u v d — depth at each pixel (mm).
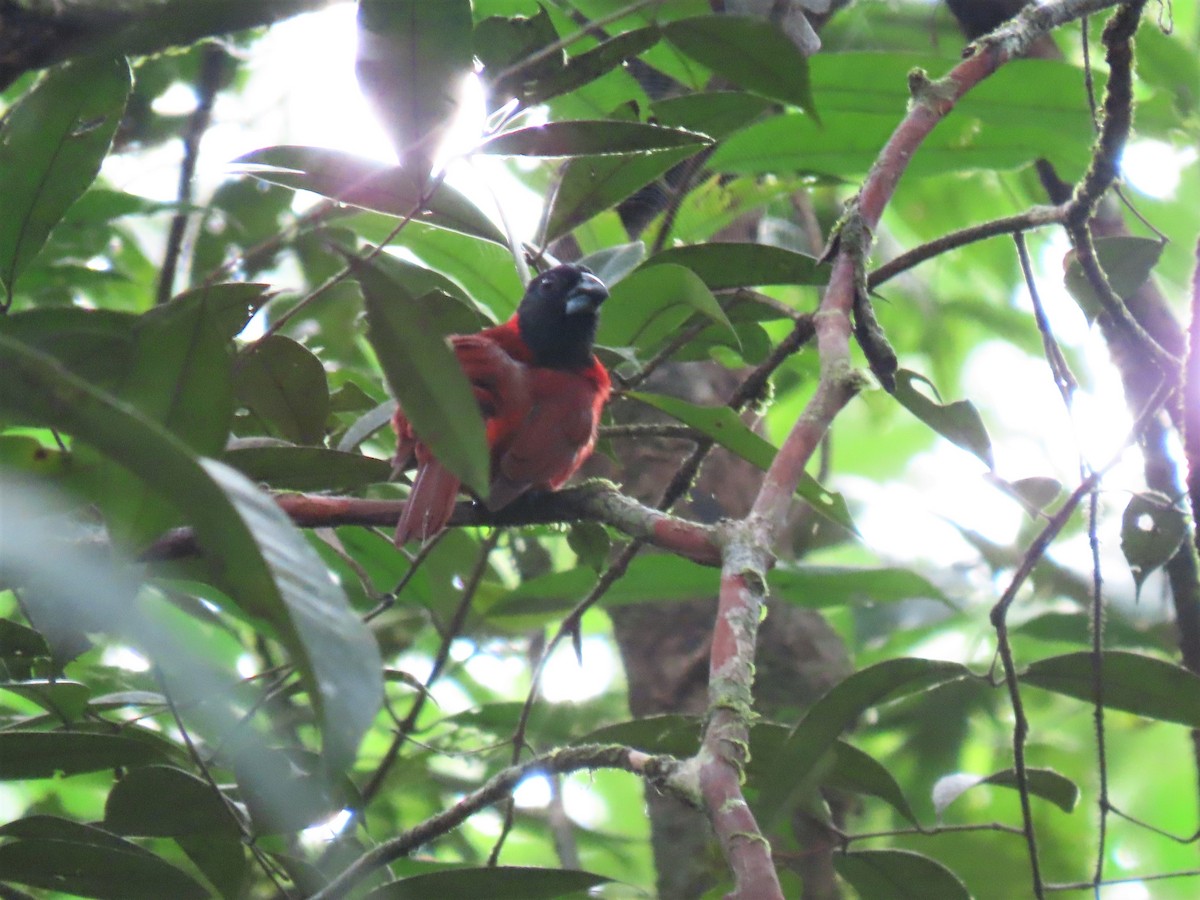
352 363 11062
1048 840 11641
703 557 5629
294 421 6863
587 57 5562
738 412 7422
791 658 10508
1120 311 6668
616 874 12773
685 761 3912
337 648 3031
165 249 11648
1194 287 5605
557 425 7352
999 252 14570
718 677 4031
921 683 6293
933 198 14508
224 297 5855
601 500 6402
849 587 9117
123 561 3855
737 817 3596
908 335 15484
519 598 8625
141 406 3928
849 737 11227
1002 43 6211
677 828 9477
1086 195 6582
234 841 6559
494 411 7395
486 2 8547
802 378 11656
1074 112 9195
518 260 6629
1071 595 11586
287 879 6309
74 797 11555
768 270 7242
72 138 5996
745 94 6844
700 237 9141
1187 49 10766
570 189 6977
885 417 15500
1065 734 13484
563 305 8297
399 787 10125
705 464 10398
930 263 15516
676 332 7648
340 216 7449
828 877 8023
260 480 6379
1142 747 13688
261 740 6062
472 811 5168
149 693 6832
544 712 11172
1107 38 6312
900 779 12031
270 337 6473
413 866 7750
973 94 9164
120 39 5012
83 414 2908
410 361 3840
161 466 2941
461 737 9281
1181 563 8164
